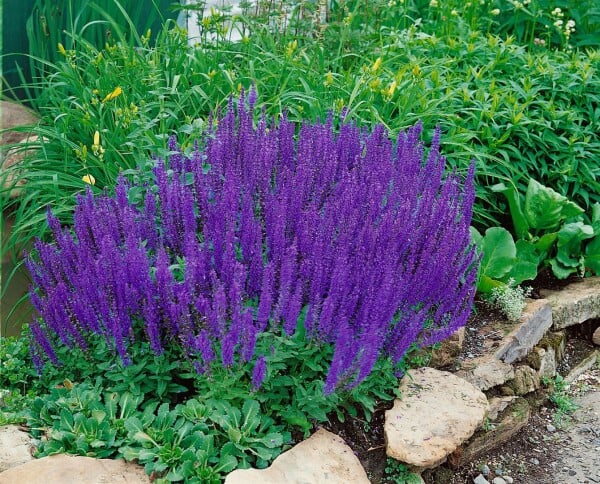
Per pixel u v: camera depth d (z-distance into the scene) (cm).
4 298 205
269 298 138
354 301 147
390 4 294
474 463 180
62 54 244
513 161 236
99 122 215
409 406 164
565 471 181
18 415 156
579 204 245
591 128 252
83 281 148
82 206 162
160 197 161
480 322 203
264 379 145
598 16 315
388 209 159
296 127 222
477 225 235
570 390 210
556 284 228
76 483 138
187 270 143
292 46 241
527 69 262
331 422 162
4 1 261
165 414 148
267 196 160
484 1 324
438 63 258
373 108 221
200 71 236
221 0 304
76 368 161
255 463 147
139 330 153
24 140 236
